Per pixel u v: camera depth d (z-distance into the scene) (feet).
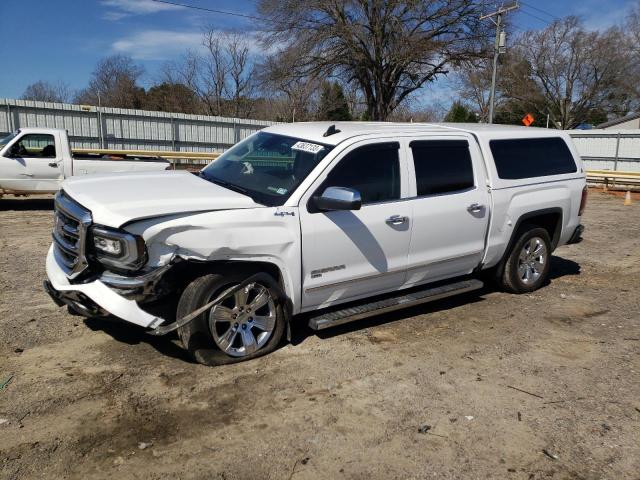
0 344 15.14
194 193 14.73
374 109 112.57
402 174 16.89
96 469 10.27
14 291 19.56
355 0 100.73
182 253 13.15
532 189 20.52
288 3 99.60
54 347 15.07
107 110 74.90
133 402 12.53
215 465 10.54
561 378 14.67
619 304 21.02
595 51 165.68
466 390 13.82
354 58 104.47
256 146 17.90
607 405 13.34
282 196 14.94
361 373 14.44
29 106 69.56
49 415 11.86
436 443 11.54
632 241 33.86
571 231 22.59
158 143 79.71
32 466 10.23
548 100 172.14
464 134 18.92
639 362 15.83
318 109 124.57
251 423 11.96
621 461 11.16
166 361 14.49
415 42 99.19
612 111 180.55
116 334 15.97
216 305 13.93
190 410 12.33
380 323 18.07
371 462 10.83
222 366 14.39
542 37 167.02
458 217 18.13
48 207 40.98
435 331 17.60
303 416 12.31
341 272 15.78
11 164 37.32
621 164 83.25
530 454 11.30
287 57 103.14
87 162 39.19
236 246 13.73
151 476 10.15
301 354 15.37
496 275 21.22
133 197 14.03
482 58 106.83
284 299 14.96
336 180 15.53
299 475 10.35
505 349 16.40
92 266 13.51
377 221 16.14
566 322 18.88
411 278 17.69
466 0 100.53
